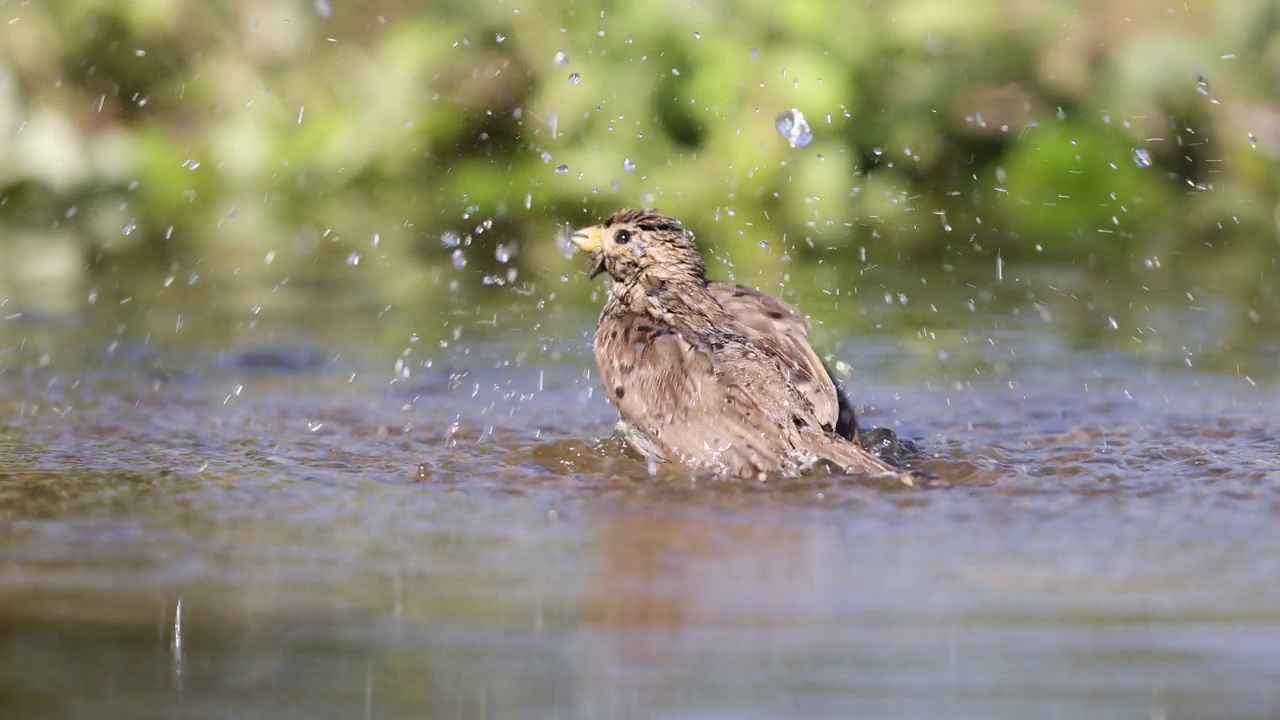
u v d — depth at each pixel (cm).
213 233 2038
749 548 790
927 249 1916
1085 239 1956
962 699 601
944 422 1120
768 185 1911
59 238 2008
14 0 2038
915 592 723
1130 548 793
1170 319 1545
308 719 577
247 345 1419
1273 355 1370
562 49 1966
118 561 766
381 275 1814
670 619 690
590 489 914
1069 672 626
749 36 1930
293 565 761
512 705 591
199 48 2102
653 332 1033
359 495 899
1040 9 2012
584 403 1188
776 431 952
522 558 772
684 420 977
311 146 2088
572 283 1762
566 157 1928
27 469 955
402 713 584
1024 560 771
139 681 614
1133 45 2005
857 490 909
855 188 1942
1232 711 589
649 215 1099
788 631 669
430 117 2056
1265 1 1991
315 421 1112
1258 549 790
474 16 2023
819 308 1608
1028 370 1312
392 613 695
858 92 1966
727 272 1775
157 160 2064
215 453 1008
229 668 630
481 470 962
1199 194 2003
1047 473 954
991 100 2025
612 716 583
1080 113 2027
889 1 1997
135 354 1374
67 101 2067
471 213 1800
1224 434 1071
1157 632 671
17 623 677
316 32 2103
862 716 582
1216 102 1994
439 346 1417
